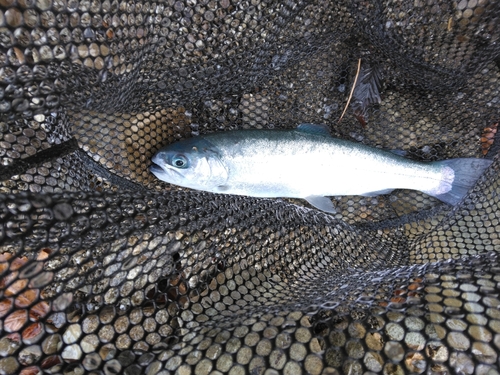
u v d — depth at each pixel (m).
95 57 0.20
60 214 0.17
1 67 0.18
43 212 0.17
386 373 0.17
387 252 0.28
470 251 0.27
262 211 0.27
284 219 0.27
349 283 0.22
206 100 0.27
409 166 0.28
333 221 0.28
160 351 0.19
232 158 0.27
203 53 0.24
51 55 0.19
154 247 0.21
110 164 0.26
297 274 0.25
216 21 0.23
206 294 0.22
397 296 0.19
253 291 0.23
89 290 0.19
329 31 0.26
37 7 0.18
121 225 0.20
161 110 0.27
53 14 0.18
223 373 0.17
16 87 0.18
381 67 0.28
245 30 0.24
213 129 0.29
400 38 0.25
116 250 0.20
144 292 0.21
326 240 0.27
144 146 0.27
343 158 0.28
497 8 0.22
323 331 0.18
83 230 0.18
